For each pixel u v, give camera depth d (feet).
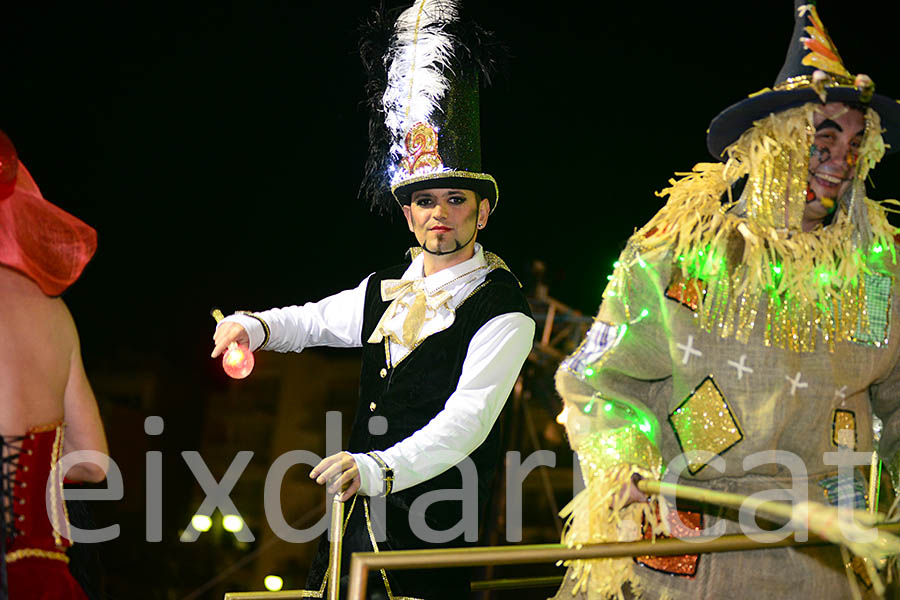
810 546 19.65
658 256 21.36
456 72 26.20
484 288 25.43
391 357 25.27
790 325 20.92
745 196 21.85
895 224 23.06
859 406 21.54
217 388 96.78
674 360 21.06
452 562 19.38
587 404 21.04
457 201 25.64
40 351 19.67
